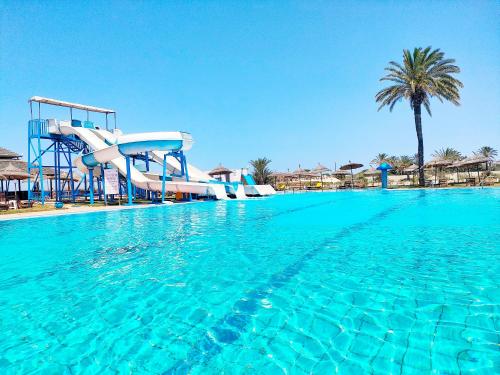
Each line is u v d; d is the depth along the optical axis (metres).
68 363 2.17
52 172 25.00
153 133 16.69
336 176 43.72
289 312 2.85
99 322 2.77
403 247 5.23
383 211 11.20
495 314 2.62
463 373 1.88
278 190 35.16
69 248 5.91
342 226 7.98
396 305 2.88
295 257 4.84
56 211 13.02
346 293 3.24
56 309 3.07
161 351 2.28
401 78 25.94
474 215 8.87
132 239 6.77
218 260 4.79
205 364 2.10
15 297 3.40
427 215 9.37
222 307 3.01
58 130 18.66
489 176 29.28
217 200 19.23
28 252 5.62
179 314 2.89
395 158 61.16
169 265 4.57
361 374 1.92
